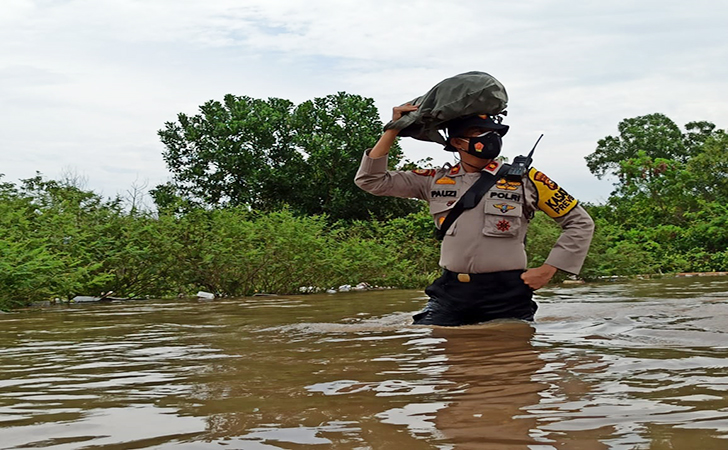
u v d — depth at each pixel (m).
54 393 1.82
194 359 2.40
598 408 1.43
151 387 1.87
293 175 22.06
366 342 2.74
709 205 19.55
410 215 14.70
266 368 2.13
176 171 22.61
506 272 3.49
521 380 1.77
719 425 1.27
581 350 2.30
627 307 4.01
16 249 6.36
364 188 3.82
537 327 3.13
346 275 9.60
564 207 3.53
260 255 8.30
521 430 1.27
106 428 1.41
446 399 1.57
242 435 1.31
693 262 17.12
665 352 2.21
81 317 4.65
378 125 22.59
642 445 1.15
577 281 11.09
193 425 1.40
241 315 4.52
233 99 23.36
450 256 3.55
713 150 31.70
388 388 1.73
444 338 2.80
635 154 49.62
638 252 13.65
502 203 3.49
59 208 8.06
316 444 1.23
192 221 8.29
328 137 21.59
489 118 3.56
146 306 5.82
